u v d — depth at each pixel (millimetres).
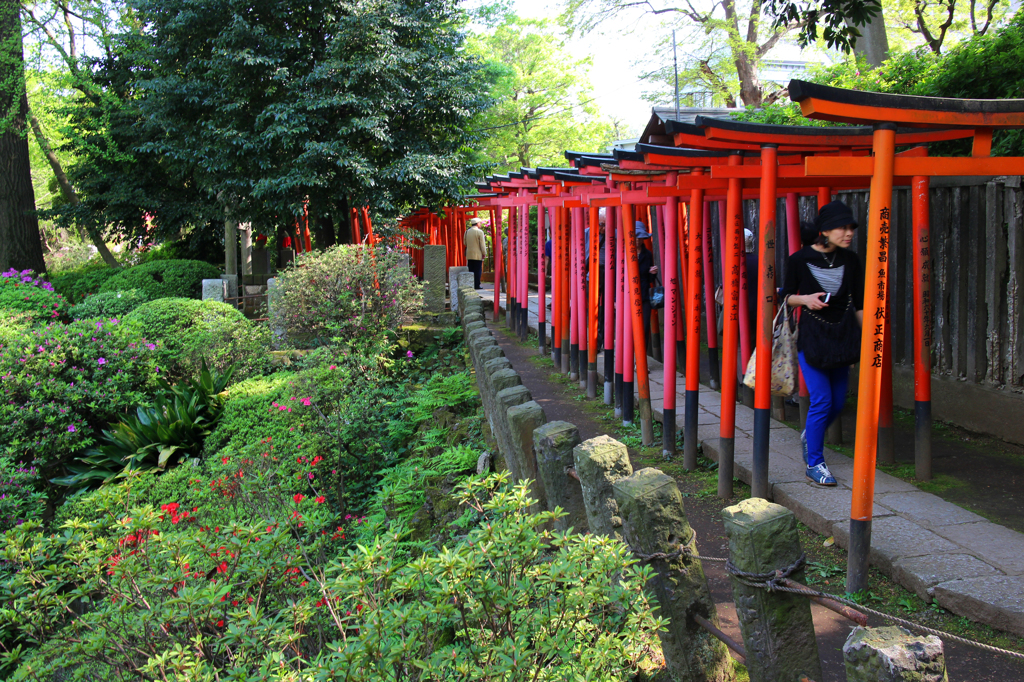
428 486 5766
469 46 23312
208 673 2693
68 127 18078
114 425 9289
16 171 18578
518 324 11859
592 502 2885
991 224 5367
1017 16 6125
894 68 7668
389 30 13102
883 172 3365
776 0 8469
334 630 3438
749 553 2180
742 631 2283
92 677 3264
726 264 4730
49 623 3342
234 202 14914
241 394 8914
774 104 9859
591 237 7613
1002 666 2814
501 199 11391
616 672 2518
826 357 4348
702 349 9141
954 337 5750
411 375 10086
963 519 3945
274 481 5973
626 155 5117
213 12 12828
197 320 11086
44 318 13367
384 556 2596
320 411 7352
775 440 5562
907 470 4828
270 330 11070
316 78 12586
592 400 7699
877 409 3420
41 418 8578
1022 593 3115
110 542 3320
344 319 10156
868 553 3443
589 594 2342
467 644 2555
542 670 2367
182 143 14234
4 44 17312
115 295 13828
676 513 2588
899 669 1680
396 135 14016
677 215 5680
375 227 13867
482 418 6559
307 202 13648
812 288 4398
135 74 17188
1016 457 4953
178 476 7609
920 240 4445
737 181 4672
